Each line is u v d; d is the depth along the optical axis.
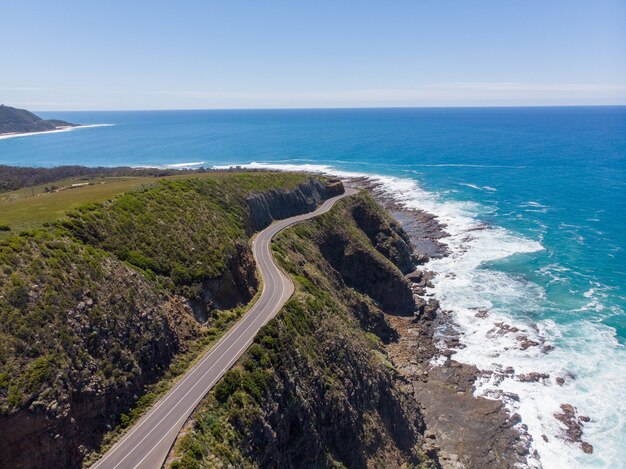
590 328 71.50
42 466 30.78
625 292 82.25
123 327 41.16
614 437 51.28
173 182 76.06
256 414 39.12
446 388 60.44
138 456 33.62
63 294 38.53
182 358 44.88
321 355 50.22
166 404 38.72
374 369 55.22
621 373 60.88
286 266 68.12
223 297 55.72
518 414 55.34
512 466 48.97
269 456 38.50
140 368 40.31
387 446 48.47
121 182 83.25
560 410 55.34
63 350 35.25
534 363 63.97
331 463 43.31
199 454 34.03
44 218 49.72
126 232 53.50
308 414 43.47
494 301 81.75
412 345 69.88
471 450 51.41
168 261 53.03
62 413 32.47
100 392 36.06
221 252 59.72
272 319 50.28
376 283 84.38
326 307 59.66
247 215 81.00
